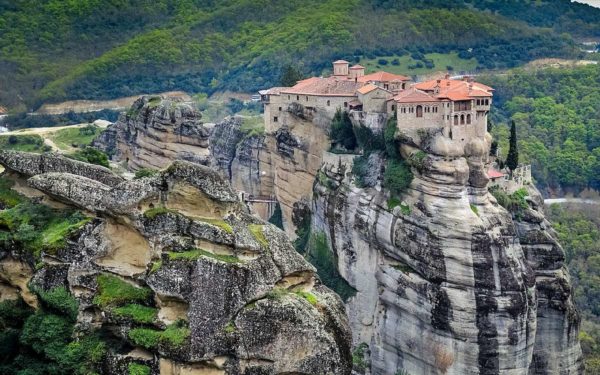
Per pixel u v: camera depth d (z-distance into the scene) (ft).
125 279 167.53
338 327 167.43
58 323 168.25
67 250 172.96
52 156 200.13
